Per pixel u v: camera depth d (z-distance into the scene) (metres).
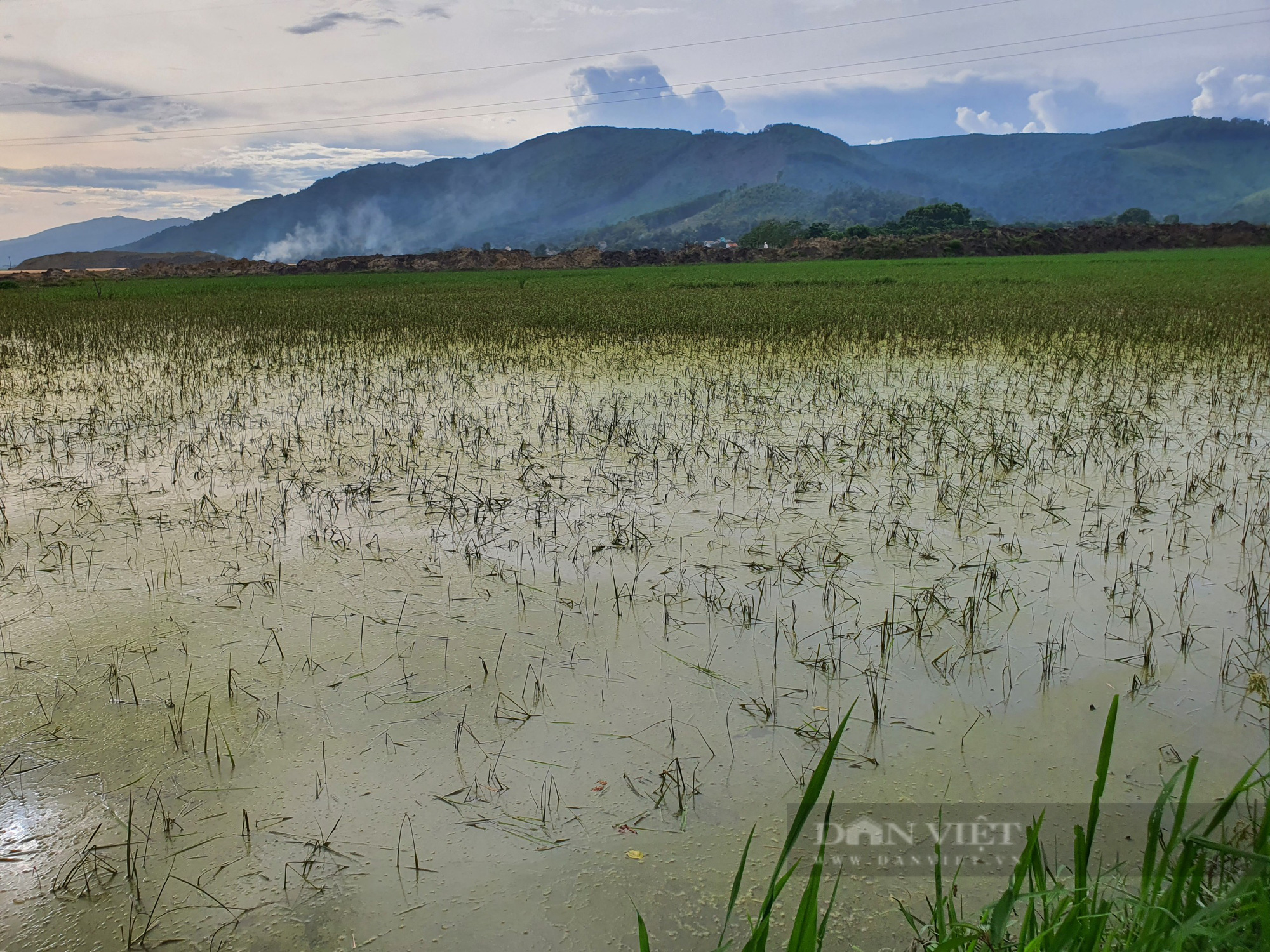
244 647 3.62
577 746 2.91
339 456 6.62
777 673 3.38
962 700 3.18
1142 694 3.21
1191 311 15.75
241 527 5.08
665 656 3.51
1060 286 23.16
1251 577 4.21
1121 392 8.80
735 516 5.16
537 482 5.88
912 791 2.69
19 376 10.74
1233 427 7.26
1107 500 5.41
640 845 2.47
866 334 13.28
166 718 3.10
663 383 9.55
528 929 2.19
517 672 3.39
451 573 4.37
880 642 3.61
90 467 6.40
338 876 2.36
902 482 5.79
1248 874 1.78
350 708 3.14
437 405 8.52
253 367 10.95
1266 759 2.80
